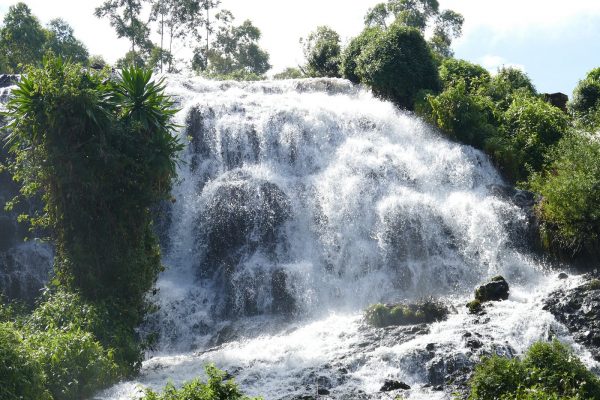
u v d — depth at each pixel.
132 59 62.72
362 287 25.00
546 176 29.16
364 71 36.66
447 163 29.95
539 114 32.62
